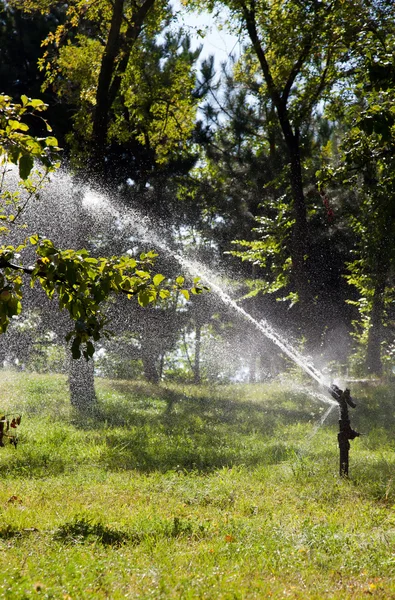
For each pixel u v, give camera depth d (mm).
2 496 8891
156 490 9672
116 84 22047
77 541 6371
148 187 28578
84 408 19109
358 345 28562
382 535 6984
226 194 32062
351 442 14242
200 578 5352
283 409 20078
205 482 10258
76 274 6527
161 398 22922
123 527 7211
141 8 21750
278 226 25609
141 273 7012
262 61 24375
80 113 21688
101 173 21484
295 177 25141
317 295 30922
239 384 28844
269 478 10602
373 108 11523
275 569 5777
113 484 10039
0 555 5859
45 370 32719
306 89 23875
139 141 27078
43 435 14328
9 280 6801
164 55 29594
